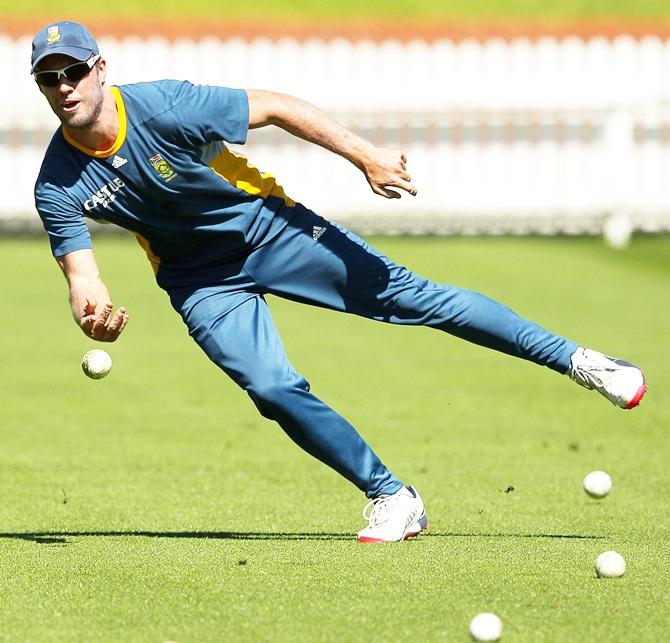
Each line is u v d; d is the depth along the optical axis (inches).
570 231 3828.7
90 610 820.0
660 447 1583.4
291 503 1262.3
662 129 3732.8
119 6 4594.0
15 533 1103.6
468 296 1043.9
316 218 1032.8
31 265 3341.5
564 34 3693.4
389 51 3681.1
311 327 2664.9
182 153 966.4
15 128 3654.0
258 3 4717.0
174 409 1843.0
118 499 1277.1
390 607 821.2
